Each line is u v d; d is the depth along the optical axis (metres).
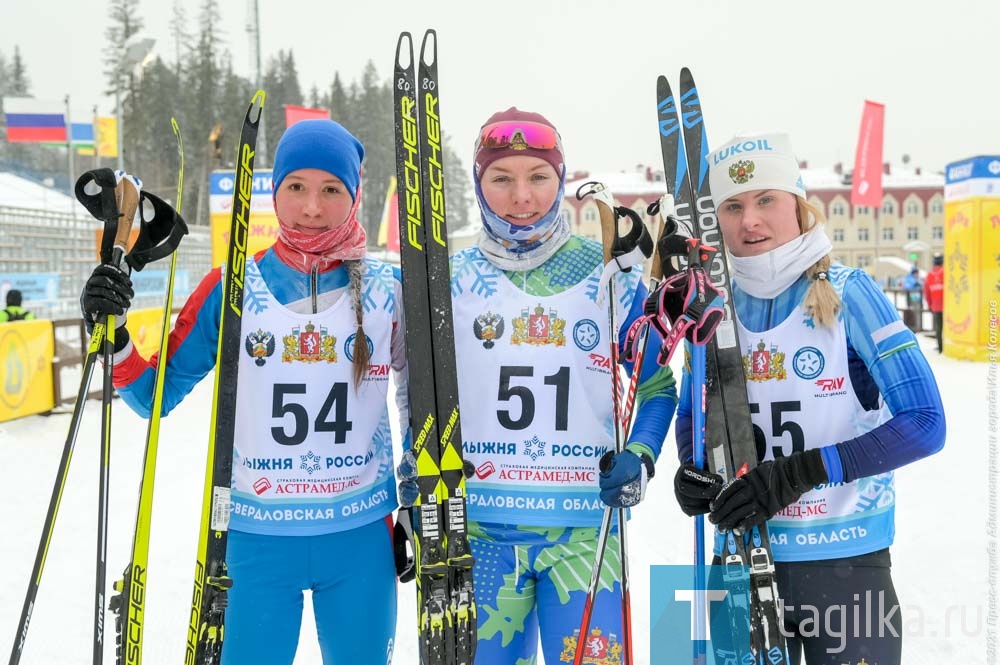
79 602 3.56
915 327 17.92
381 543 2.05
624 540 1.97
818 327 1.92
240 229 1.95
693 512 1.94
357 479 2.01
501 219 2.08
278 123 50.66
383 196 55.31
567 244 2.16
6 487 5.49
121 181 1.92
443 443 1.96
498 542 2.03
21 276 16.86
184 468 6.07
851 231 58.84
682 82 2.22
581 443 2.03
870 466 1.76
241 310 1.94
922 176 62.94
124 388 2.02
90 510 4.95
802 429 1.91
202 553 1.83
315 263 2.04
